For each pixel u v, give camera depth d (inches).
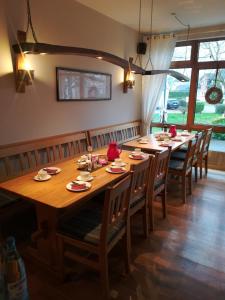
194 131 191.5
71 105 136.9
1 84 99.8
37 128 118.8
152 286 71.5
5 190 70.8
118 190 61.7
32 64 111.3
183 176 123.6
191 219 109.2
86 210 78.5
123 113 185.9
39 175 79.1
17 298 45.3
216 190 141.9
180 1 127.0
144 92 200.1
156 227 102.3
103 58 99.7
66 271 75.8
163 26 172.9
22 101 109.6
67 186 71.9
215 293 69.3
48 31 116.4
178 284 72.3
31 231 97.7
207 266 79.8
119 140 176.9
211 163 184.9
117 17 155.0
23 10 103.9
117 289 70.2
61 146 128.0
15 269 45.7
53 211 68.7
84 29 136.7
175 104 197.5
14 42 102.0
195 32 173.3
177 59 188.4
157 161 90.9
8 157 100.6
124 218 73.1
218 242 92.7
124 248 75.2
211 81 179.6
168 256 84.3
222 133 181.0
